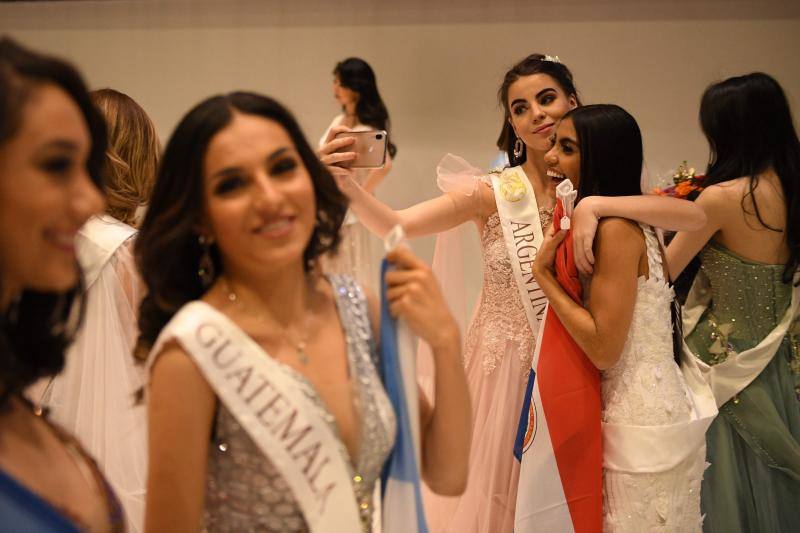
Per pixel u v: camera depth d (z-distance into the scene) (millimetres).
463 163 3035
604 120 2479
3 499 1102
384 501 1550
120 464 2285
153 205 1456
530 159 2996
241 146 1388
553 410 2453
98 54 5988
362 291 1649
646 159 5367
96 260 2270
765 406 2883
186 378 1376
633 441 2389
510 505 2844
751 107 2848
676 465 2387
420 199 5629
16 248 1140
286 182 1419
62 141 1150
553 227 2516
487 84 5523
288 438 1409
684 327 3045
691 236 2906
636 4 5285
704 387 2562
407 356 1535
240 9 5793
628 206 2373
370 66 5492
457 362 1538
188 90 5926
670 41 5285
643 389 2400
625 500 2395
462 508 2934
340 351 1543
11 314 1312
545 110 2906
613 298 2357
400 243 1529
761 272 2885
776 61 5211
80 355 2271
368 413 1495
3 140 1094
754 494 2932
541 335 2520
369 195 2797
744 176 2873
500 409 2873
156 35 5910
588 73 5387
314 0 5680
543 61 2975
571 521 2426
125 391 2295
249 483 1438
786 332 2912
